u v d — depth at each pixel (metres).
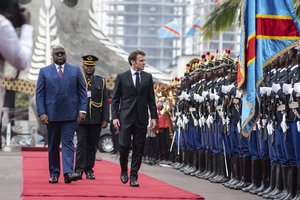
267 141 23.78
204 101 30.19
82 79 25.84
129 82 25.11
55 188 23.45
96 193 21.91
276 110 22.25
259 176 24.83
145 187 24.80
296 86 20.61
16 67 7.70
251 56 23.20
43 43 63.59
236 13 39.34
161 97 42.16
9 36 7.62
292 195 21.95
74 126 25.73
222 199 22.39
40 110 25.44
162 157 42.38
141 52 25.30
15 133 71.00
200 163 32.06
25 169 33.22
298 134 21.23
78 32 66.38
